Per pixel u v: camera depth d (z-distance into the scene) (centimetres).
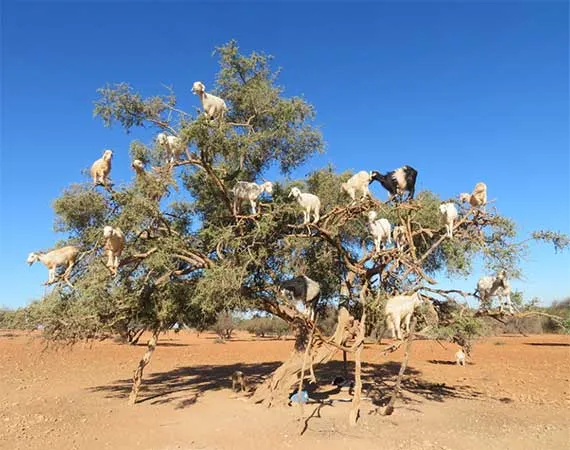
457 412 1464
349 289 1577
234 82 1612
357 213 1429
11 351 3534
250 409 1445
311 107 1645
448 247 1398
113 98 1434
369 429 1238
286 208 1391
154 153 1516
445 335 1295
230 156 1460
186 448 1092
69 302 1289
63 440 1145
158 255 1367
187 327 1784
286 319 1555
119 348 4075
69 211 1491
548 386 2002
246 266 1330
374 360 3083
